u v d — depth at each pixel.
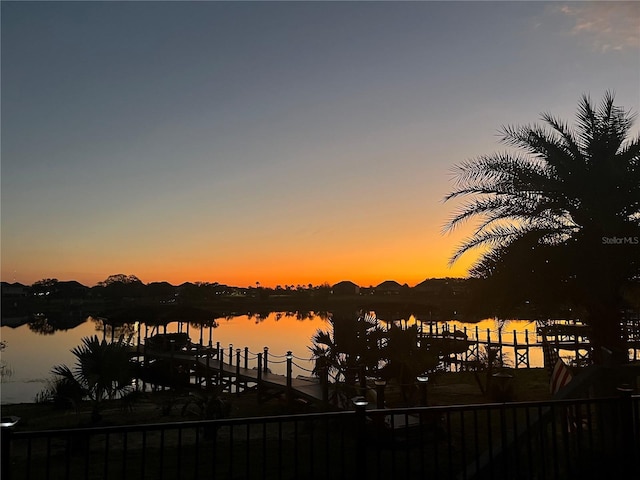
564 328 25.12
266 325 86.81
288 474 9.22
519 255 11.39
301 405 18.73
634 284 11.70
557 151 11.66
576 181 11.16
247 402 22.22
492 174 12.34
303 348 45.81
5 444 4.85
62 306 130.38
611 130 11.57
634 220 11.01
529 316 13.10
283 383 20.56
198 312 44.59
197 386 30.83
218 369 28.98
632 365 8.77
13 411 18.80
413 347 15.40
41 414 18.11
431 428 11.23
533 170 11.90
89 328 82.44
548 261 11.27
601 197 10.87
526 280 11.33
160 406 19.84
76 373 17.58
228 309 135.88
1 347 47.91
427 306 51.22
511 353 40.22
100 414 17.38
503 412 6.39
